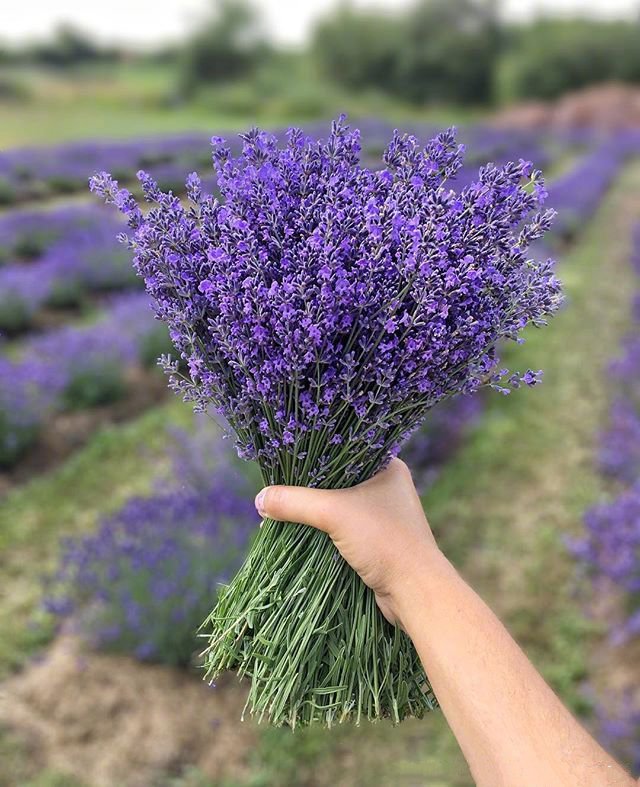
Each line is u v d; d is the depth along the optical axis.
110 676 1.13
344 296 0.39
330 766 1.01
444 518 1.62
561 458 1.93
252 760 1.02
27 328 2.70
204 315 0.44
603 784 0.32
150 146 5.14
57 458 1.88
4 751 1.00
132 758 1.01
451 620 0.38
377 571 0.42
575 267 4.01
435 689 0.38
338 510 0.43
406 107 15.77
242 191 0.42
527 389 2.35
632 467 1.78
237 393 0.45
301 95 13.11
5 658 1.18
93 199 4.11
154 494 1.50
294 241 0.42
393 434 0.44
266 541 0.48
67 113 8.31
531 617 1.33
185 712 1.08
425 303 0.39
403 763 1.01
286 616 0.46
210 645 0.50
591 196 5.71
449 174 0.45
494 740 0.34
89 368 2.12
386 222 0.40
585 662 1.22
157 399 2.25
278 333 0.39
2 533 1.55
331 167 0.44
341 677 0.46
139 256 0.42
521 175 0.41
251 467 1.37
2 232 3.45
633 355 2.35
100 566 1.23
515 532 1.59
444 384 0.43
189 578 1.16
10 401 1.83
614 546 1.38
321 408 0.43
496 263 0.42
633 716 1.07
